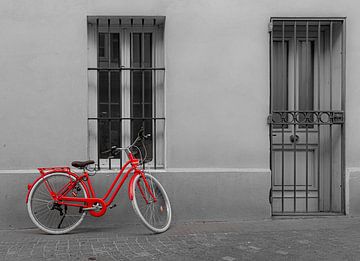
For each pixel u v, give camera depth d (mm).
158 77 6043
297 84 6258
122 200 5730
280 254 4496
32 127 5680
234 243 4867
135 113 6031
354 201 5922
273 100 6211
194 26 5793
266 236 5117
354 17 5883
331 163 6047
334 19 5832
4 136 5648
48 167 5695
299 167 6277
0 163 5645
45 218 5418
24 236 5254
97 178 5680
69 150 5719
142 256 4473
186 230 5418
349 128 5891
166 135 5805
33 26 5648
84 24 5699
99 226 5711
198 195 5805
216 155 5840
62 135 5711
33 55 5660
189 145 5820
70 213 5445
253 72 5848
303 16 5848
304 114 5973
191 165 5824
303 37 6246
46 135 5695
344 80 5863
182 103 5805
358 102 5895
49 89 5688
